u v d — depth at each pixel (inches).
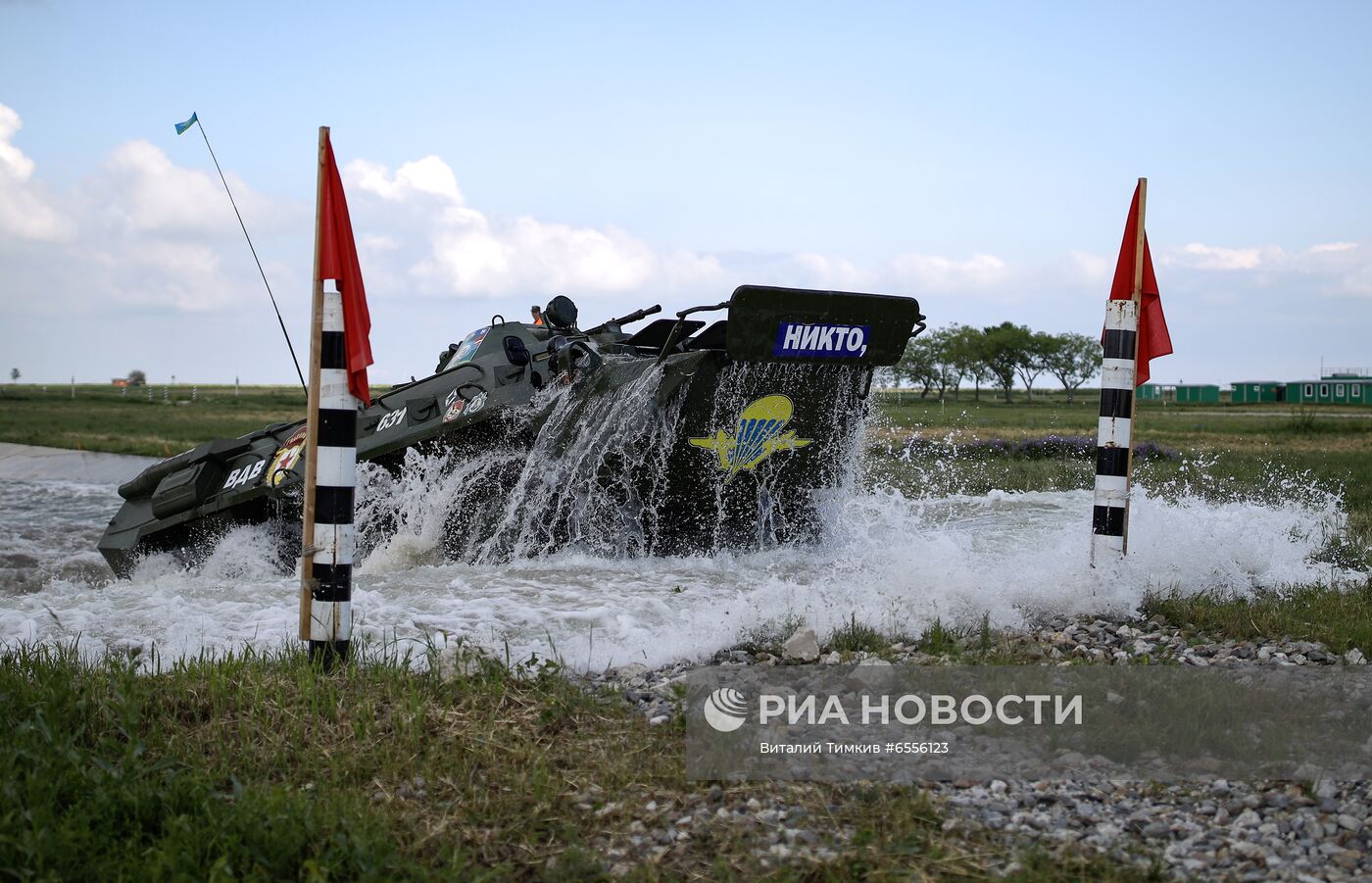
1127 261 307.4
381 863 156.8
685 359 361.4
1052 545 386.3
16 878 152.3
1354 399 3366.1
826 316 361.7
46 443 1302.9
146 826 172.1
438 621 291.9
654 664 258.2
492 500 407.8
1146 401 3725.4
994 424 1414.9
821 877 156.6
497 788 187.0
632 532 389.1
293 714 213.0
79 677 233.3
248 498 445.4
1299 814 175.5
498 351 424.8
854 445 408.8
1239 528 388.2
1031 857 157.8
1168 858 161.9
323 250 248.1
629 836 171.2
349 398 249.6
